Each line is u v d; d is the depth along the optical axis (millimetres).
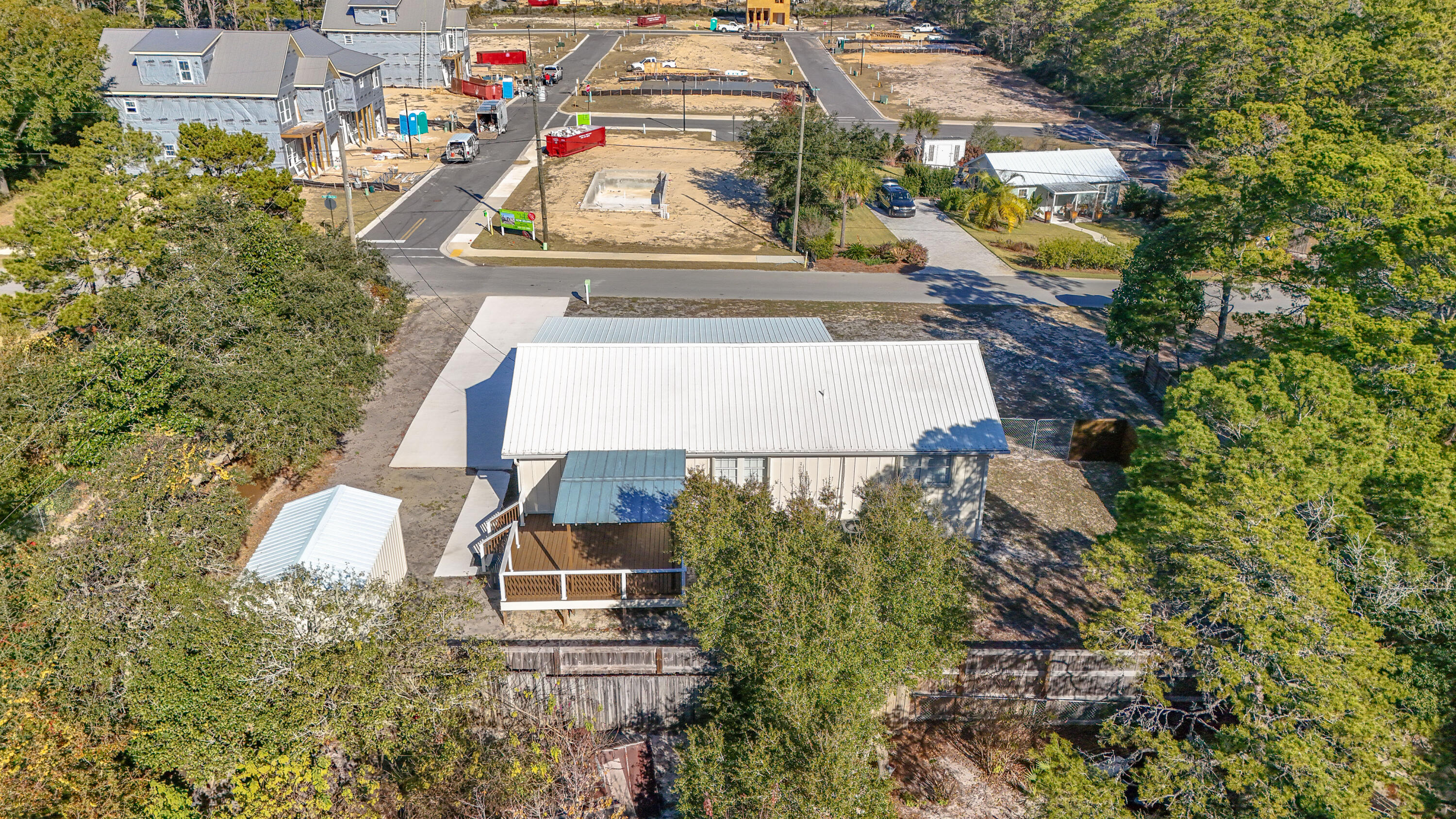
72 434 22734
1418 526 15688
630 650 18250
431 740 16188
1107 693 18656
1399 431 17875
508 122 77500
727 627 15656
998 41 117062
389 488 26766
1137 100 86562
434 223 51750
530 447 23375
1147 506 17281
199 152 36594
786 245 50875
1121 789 14523
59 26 50062
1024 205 54844
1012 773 18047
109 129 33312
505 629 21188
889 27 142625
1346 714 13273
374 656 15375
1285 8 64438
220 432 24062
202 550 18469
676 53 113250
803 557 15562
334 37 84938
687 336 28078
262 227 27625
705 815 14633
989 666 18453
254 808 14547
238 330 25266
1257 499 15203
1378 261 22375
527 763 16031
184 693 14859
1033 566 24141
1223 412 18109
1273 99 51156
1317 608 14156
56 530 17938
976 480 24328
